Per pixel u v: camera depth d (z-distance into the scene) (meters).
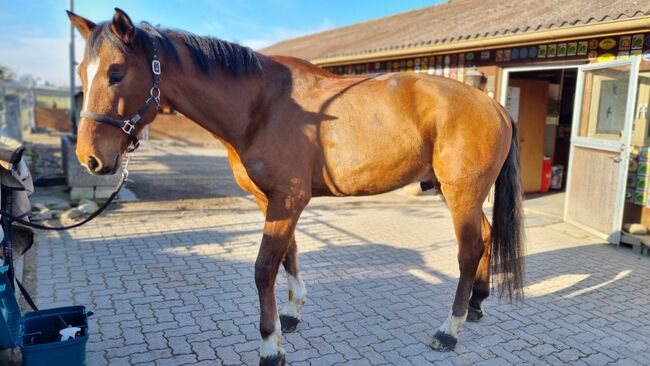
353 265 4.36
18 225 2.82
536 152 8.34
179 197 7.40
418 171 2.78
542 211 6.92
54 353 2.26
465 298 2.85
